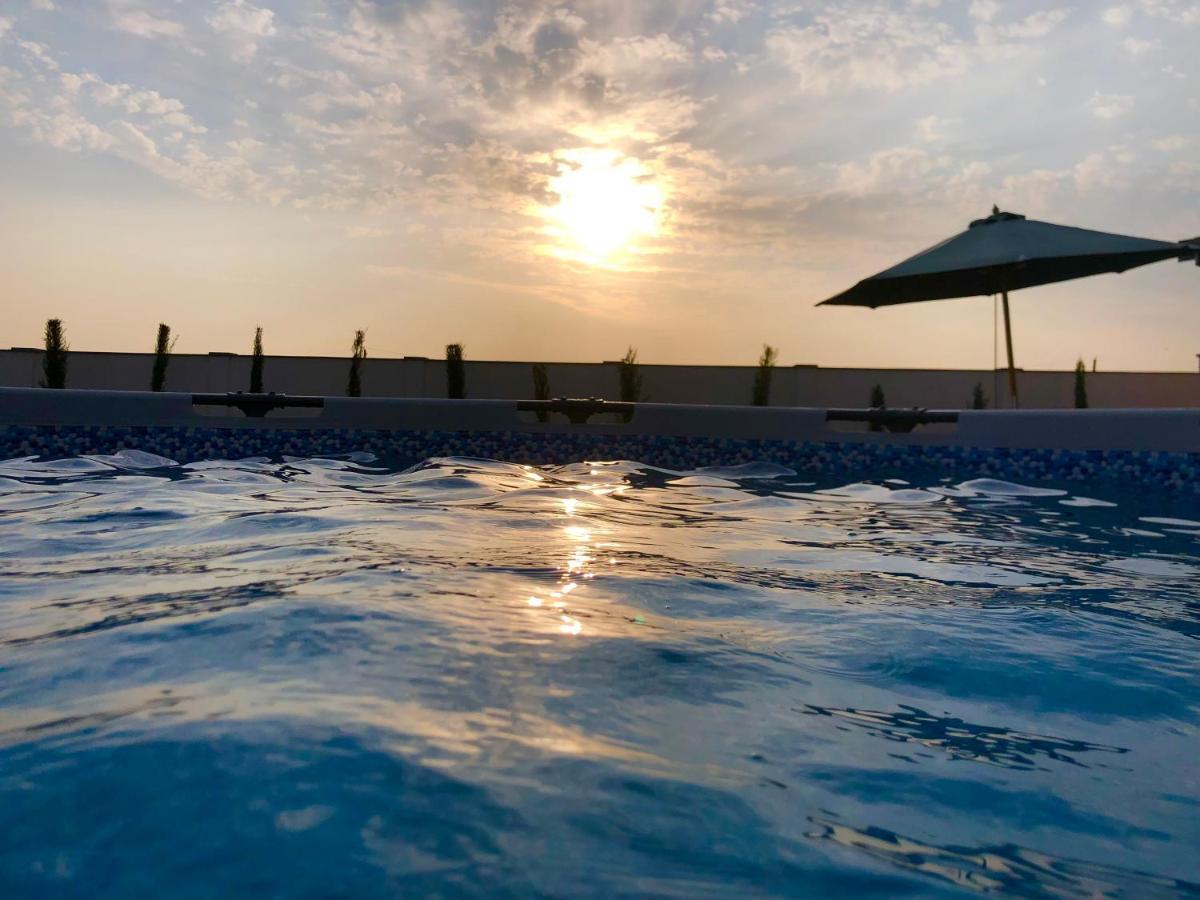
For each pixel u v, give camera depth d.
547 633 1.76
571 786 1.07
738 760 1.23
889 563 3.09
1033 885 0.96
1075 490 6.03
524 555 2.79
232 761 1.06
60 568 2.48
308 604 1.87
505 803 1.01
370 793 1.00
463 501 4.54
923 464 7.20
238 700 1.29
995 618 2.23
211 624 1.72
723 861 0.93
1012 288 10.13
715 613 2.14
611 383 16.31
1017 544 3.68
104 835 0.90
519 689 1.42
